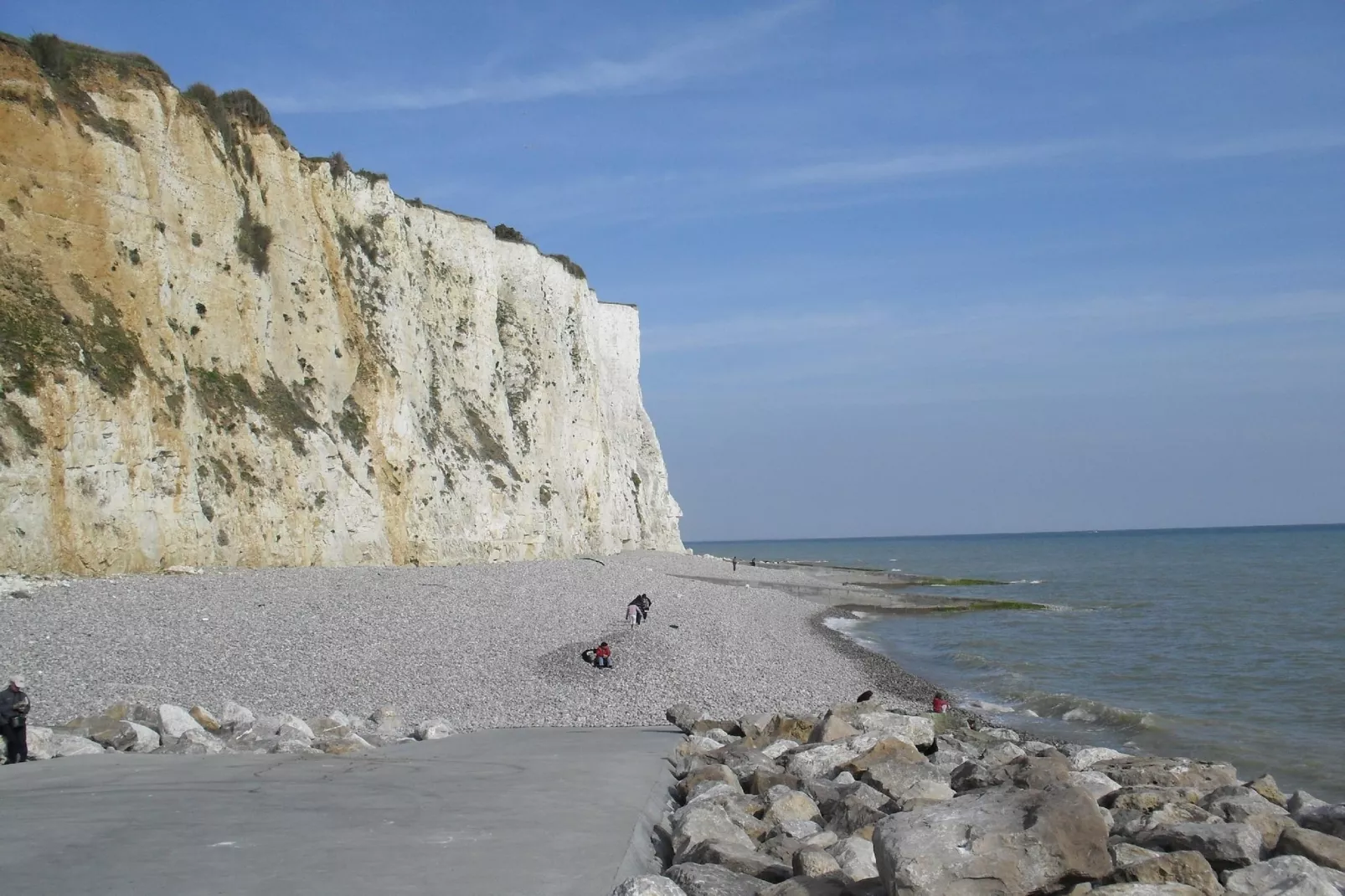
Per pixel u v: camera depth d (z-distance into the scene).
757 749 11.89
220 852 6.57
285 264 35.16
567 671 20.48
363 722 13.86
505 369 52.81
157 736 11.05
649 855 7.29
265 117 35.84
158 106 30.16
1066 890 6.14
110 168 27.64
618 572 44.19
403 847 6.75
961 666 31.14
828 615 46.28
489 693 17.97
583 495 58.47
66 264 26.28
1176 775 10.76
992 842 6.10
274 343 34.19
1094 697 24.94
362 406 36.88
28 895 5.66
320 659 18.91
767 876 6.98
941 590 65.31
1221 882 6.96
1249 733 19.97
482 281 49.03
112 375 25.70
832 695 22.09
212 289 31.45
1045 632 40.88
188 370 29.86
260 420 31.64
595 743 12.23
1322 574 78.31
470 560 41.28
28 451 23.23
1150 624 43.56
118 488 25.09
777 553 195.88
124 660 16.97
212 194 31.81
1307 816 8.96
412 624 23.52
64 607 20.17
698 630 29.72
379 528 35.84
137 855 6.48
